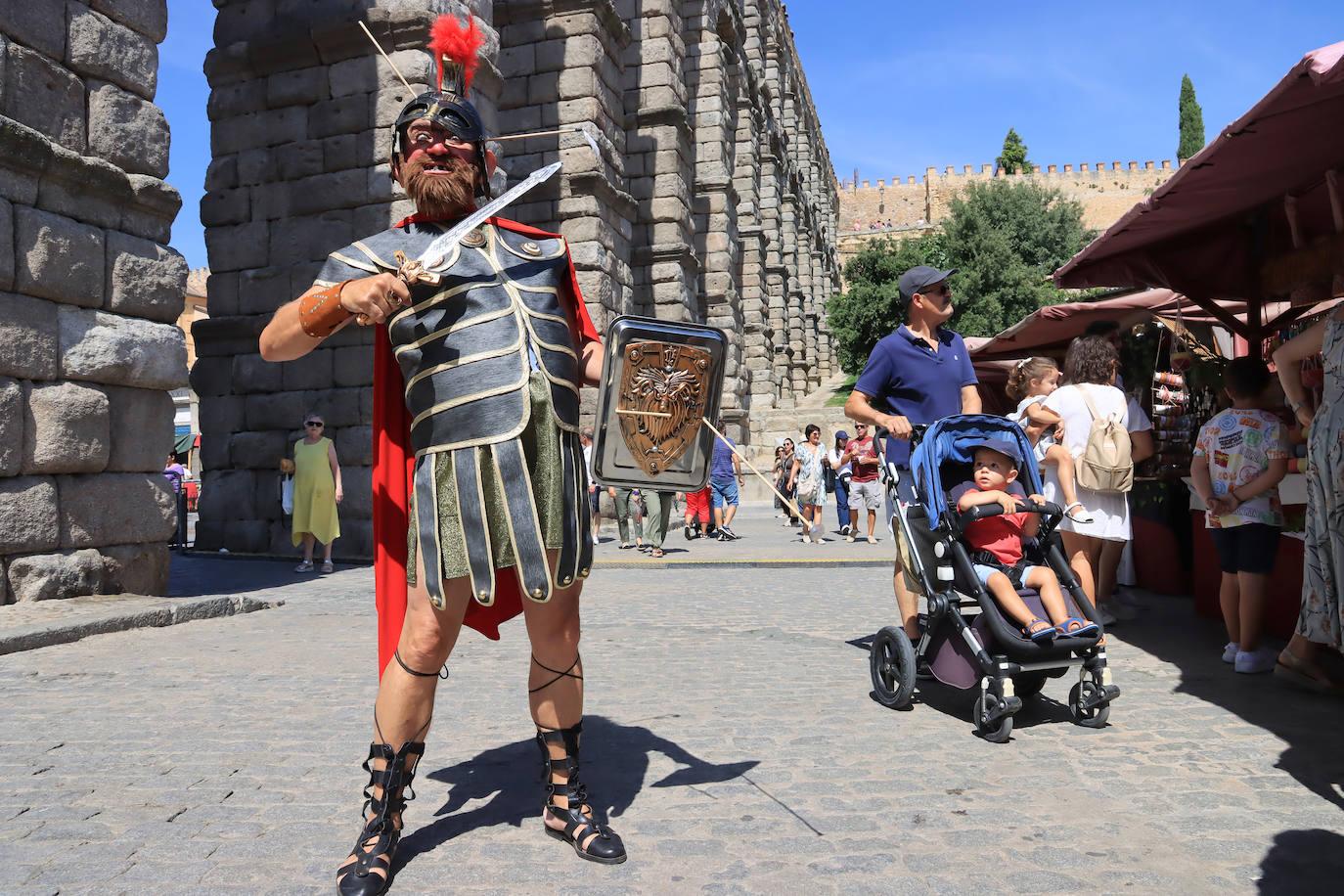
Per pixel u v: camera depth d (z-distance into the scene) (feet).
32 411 22.61
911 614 16.83
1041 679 15.19
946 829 9.64
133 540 25.16
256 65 43.73
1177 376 27.71
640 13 72.18
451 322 8.47
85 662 18.19
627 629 22.52
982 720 13.02
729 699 15.29
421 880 8.48
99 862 8.82
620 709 14.58
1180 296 28.22
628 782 11.15
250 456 43.73
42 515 22.70
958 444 14.73
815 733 13.29
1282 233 20.89
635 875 8.55
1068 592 13.99
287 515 42.93
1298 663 15.94
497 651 19.22
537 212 57.62
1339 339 12.08
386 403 9.23
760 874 8.55
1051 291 146.10
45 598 22.56
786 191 146.00
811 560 38.75
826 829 9.65
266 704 14.88
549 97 58.29
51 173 22.95
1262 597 17.02
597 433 9.09
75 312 23.73
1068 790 10.84
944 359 16.93
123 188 24.85
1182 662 18.10
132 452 25.29
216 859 8.91
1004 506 13.61
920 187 278.26
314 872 8.64
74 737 13.02
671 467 9.41
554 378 8.66
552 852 9.11
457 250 8.63
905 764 11.87
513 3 58.59
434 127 8.80
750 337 116.78
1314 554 15.56
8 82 22.13
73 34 23.90
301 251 43.37
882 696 15.01
